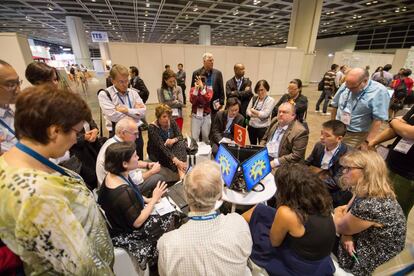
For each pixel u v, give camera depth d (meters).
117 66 2.07
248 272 1.07
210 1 9.20
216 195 0.86
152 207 1.40
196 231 0.80
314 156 2.00
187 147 2.54
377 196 1.11
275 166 2.06
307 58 9.16
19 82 1.16
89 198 0.67
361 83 1.93
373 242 1.13
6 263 0.59
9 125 1.22
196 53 7.36
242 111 3.47
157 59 6.95
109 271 0.73
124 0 8.92
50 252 0.53
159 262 0.81
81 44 12.47
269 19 12.54
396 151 1.57
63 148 0.59
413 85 5.61
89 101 7.48
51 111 0.51
